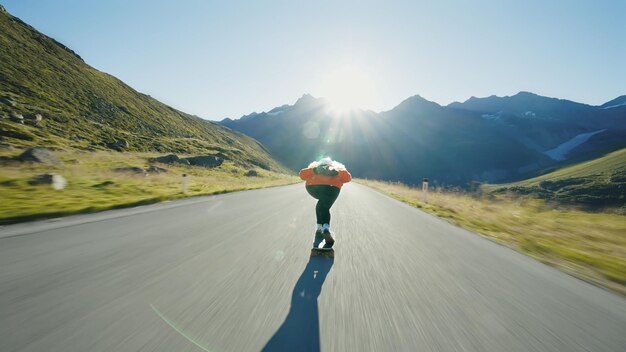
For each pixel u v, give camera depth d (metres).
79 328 2.59
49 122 54.78
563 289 4.04
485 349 2.50
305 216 9.39
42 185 13.55
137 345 2.36
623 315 3.29
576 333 2.84
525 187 121.12
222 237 6.29
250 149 146.62
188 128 109.81
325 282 3.88
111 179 17.97
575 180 119.00
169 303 3.14
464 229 8.51
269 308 3.08
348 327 2.75
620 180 106.88
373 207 13.20
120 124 74.25
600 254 6.32
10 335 2.46
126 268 4.23
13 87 62.28
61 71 81.81
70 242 5.65
